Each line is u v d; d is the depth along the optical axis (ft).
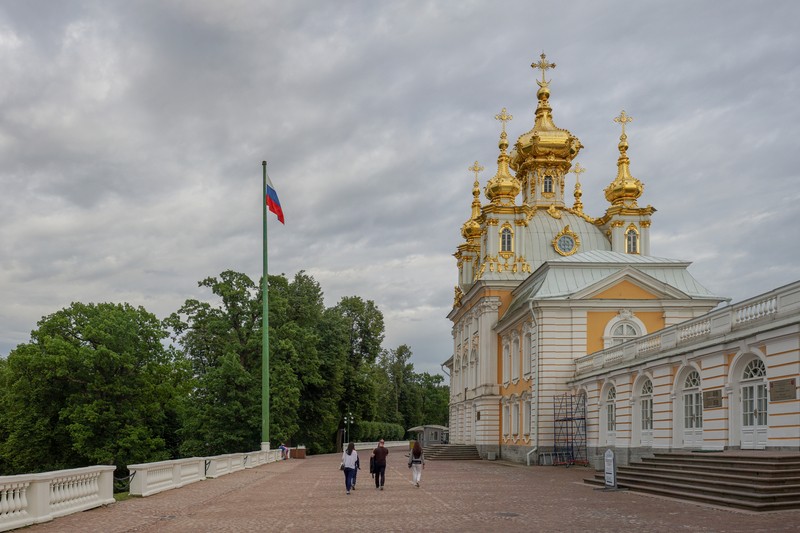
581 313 152.05
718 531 49.42
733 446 84.12
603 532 50.42
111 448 177.06
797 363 72.95
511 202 203.62
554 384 150.82
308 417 248.52
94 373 183.83
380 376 416.67
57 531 52.70
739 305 84.69
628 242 208.95
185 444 197.26
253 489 92.58
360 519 60.80
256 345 203.92
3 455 186.70
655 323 151.64
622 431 117.80
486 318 195.31
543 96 228.43
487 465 159.22
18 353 181.78
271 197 163.53
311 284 274.16
